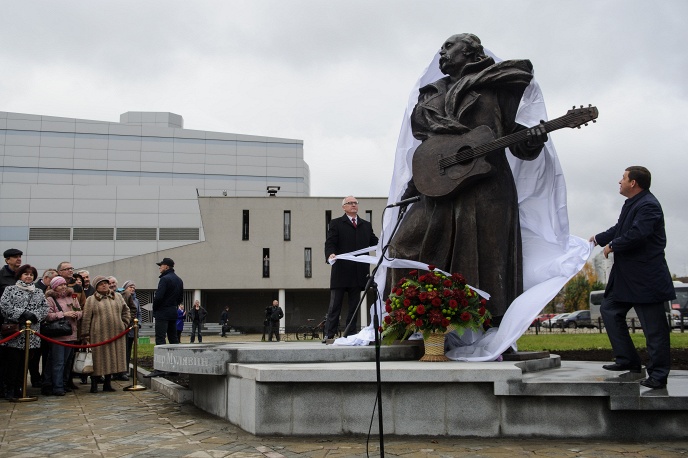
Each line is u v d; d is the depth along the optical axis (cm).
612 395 499
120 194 5319
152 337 3600
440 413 517
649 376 548
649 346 546
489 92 714
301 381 523
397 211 789
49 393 883
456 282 638
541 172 755
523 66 710
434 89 749
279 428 526
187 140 7712
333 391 526
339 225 888
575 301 8238
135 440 521
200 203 4709
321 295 5103
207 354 625
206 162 7712
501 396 514
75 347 888
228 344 808
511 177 725
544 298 652
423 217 725
